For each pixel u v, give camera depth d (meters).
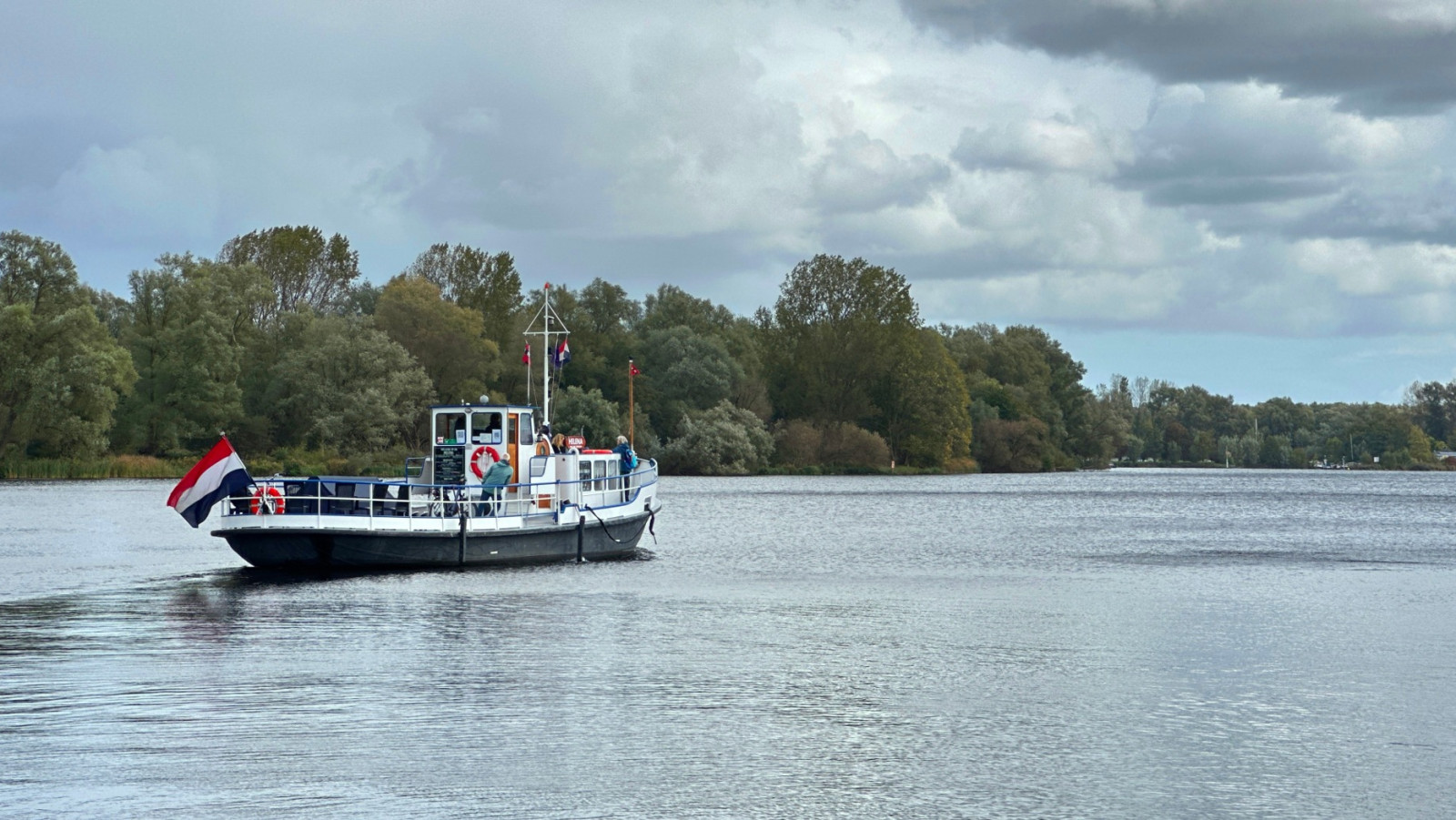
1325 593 41.69
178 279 124.00
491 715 22.25
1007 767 19.61
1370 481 194.75
